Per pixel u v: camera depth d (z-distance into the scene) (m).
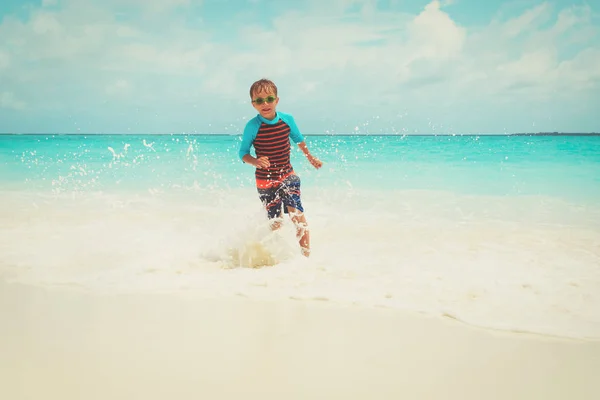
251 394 1.67
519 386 1.74
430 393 1.69
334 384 1.74
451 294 2.73
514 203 5.93
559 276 3.07
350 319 2.35
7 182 8.23
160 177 8.60
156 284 2.91
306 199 6.46
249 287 2.87
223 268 3.33
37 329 2.20
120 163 10.72
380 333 2.18
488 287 2.85
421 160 10.58
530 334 2.18
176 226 4.78
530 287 2.85
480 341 2.11
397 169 9.22
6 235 4.37
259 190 4.02
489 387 1.73
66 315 2.38
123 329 2.21
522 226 4.66
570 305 2.55
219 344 2.06
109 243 4.06
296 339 2.11
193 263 3.43
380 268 3.29
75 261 3.47
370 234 4.40
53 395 1.64
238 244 3.61
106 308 2.49
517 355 1.98
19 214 5.45
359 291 2.79
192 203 6.17
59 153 13.53
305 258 3.54
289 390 1.69
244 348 2.02
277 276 3.11
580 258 3.51
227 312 2.44
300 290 2.80
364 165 9.80
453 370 1.85
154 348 2.01
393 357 1.95
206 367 1.85
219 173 8.98
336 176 8.40
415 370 1.84
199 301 2.60
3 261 3.45
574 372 1.84
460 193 6.75
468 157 11.23
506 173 8.70
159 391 1.68
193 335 2.15
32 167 10.27
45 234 4.42
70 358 1.92
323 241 4.15
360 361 1.91
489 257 3.56
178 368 1.84
